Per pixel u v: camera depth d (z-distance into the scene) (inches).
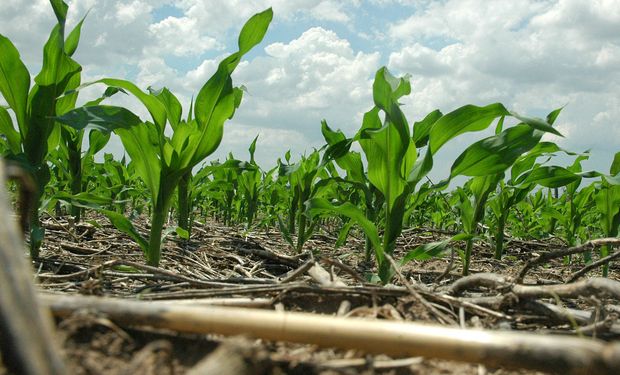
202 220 287.6
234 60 116.4
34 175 113.4
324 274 98.9
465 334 47.1
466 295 103.3
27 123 120.9
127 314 54.3
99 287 75.1
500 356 45.6
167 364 51.3
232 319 51.5
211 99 115.2
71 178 179.6
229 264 155.0
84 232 171.8
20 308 37.0
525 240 261.3
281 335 49.9
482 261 195.8
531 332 74.0
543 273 179.9
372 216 171.6
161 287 90.4
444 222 281.4
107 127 105.1
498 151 113.8
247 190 246.4
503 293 83.9
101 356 52.4
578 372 43.8
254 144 247.4
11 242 39.1
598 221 280.1
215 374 40.1
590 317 76.5
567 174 145.5
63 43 118.8
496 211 202.2
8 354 36.6
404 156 122.0
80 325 54.3
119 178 237.5
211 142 117.0
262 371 48.3
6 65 115.4
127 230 118.9
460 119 112.0
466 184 246.1
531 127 115.6
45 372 35.4
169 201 119.2
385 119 114.7
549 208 199.9
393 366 55.5
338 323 49.2
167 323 53.2
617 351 43.3
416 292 80.2
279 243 206.8
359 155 172.9
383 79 108.8
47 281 100.7
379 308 70.4
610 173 155.9
